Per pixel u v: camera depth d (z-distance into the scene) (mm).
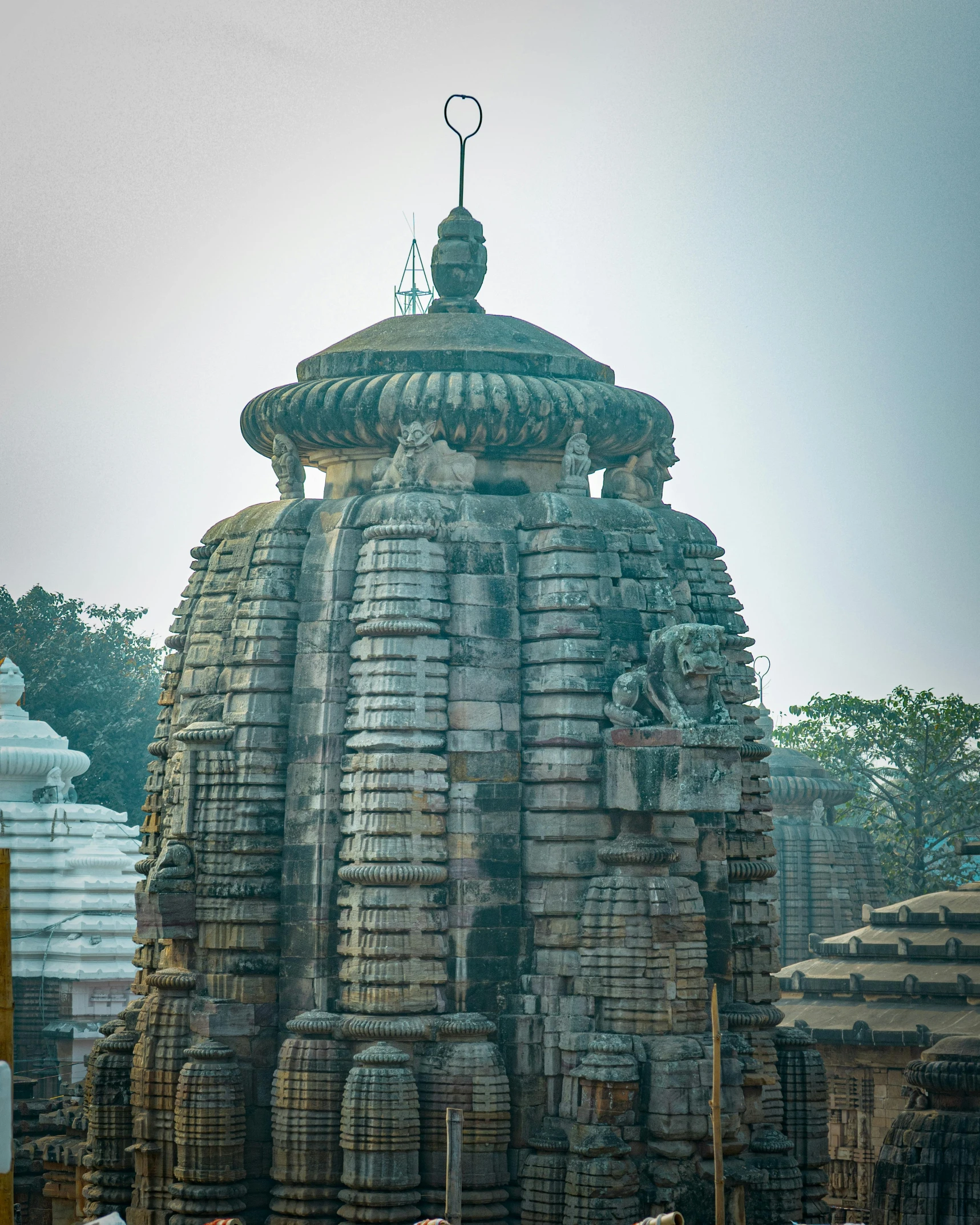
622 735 39250
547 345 44188
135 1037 42594
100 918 70312
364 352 43000
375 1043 38250
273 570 41469
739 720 43844
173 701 44562
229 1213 38969
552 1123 38625
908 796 94562
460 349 42688
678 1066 37812
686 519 44906
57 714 95188
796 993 56812
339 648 40406
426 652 39625
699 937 39000
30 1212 46594
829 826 82312
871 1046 53250
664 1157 37656
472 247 45375
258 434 44156
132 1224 40656
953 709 92375
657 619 41344
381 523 40844
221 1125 39031
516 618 40531
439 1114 38062
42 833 71625
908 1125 41062
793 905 80500
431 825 39000
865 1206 53000
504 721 39938
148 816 44500
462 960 38906
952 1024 52688
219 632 42719
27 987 69625
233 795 40562
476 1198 37906
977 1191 39750
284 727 40906
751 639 45031
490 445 42500
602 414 42562
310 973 39344
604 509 41562
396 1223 37469
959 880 92562
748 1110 41125
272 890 40312
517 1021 38906
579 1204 37094
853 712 93688
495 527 40906
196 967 40875
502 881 39469
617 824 39844
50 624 97750
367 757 39125
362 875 38500
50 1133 47812
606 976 38562
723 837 41562
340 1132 38031
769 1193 40219
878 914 58750
